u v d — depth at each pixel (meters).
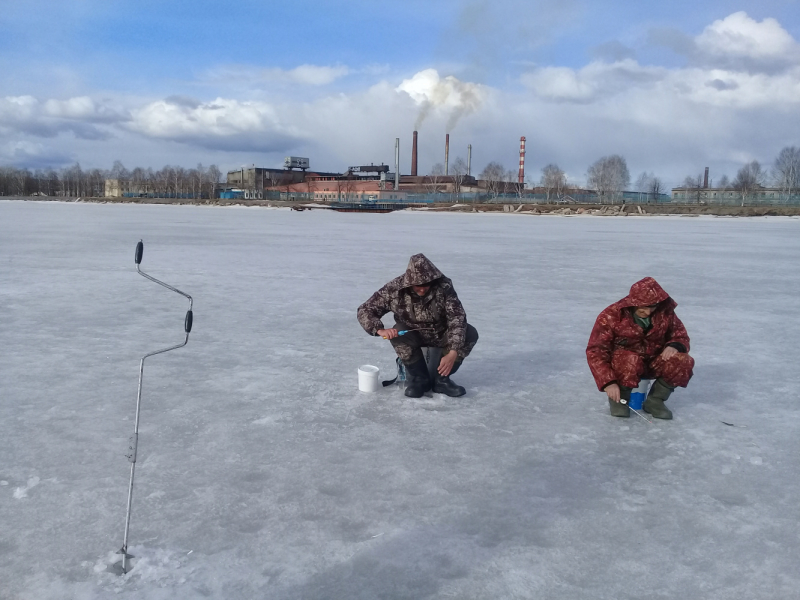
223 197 143.62
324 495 3.58
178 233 27.97
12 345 7.06
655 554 3.04
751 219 59.78
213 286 11.83
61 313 8.99
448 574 2.84
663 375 4.88
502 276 14.14
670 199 127.69
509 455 4.20
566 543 3.12
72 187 175.38
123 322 8.44
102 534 3.15
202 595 2.69
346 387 5.67
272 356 6.75
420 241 25.30
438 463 4.04
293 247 21.27
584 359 6.86
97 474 3.82
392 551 3.02
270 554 2.99
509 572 2.86
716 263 18.02
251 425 4.68
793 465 4.14
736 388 5.94
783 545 3.14
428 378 5.45
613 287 12.55
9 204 102.38
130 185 159.88
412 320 5.35
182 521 3.28
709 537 3.20
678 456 4.25
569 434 4.61
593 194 129.12
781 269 16.66
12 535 3.13
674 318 4.93
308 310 9.52
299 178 151.62
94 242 21.73
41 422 4.69
